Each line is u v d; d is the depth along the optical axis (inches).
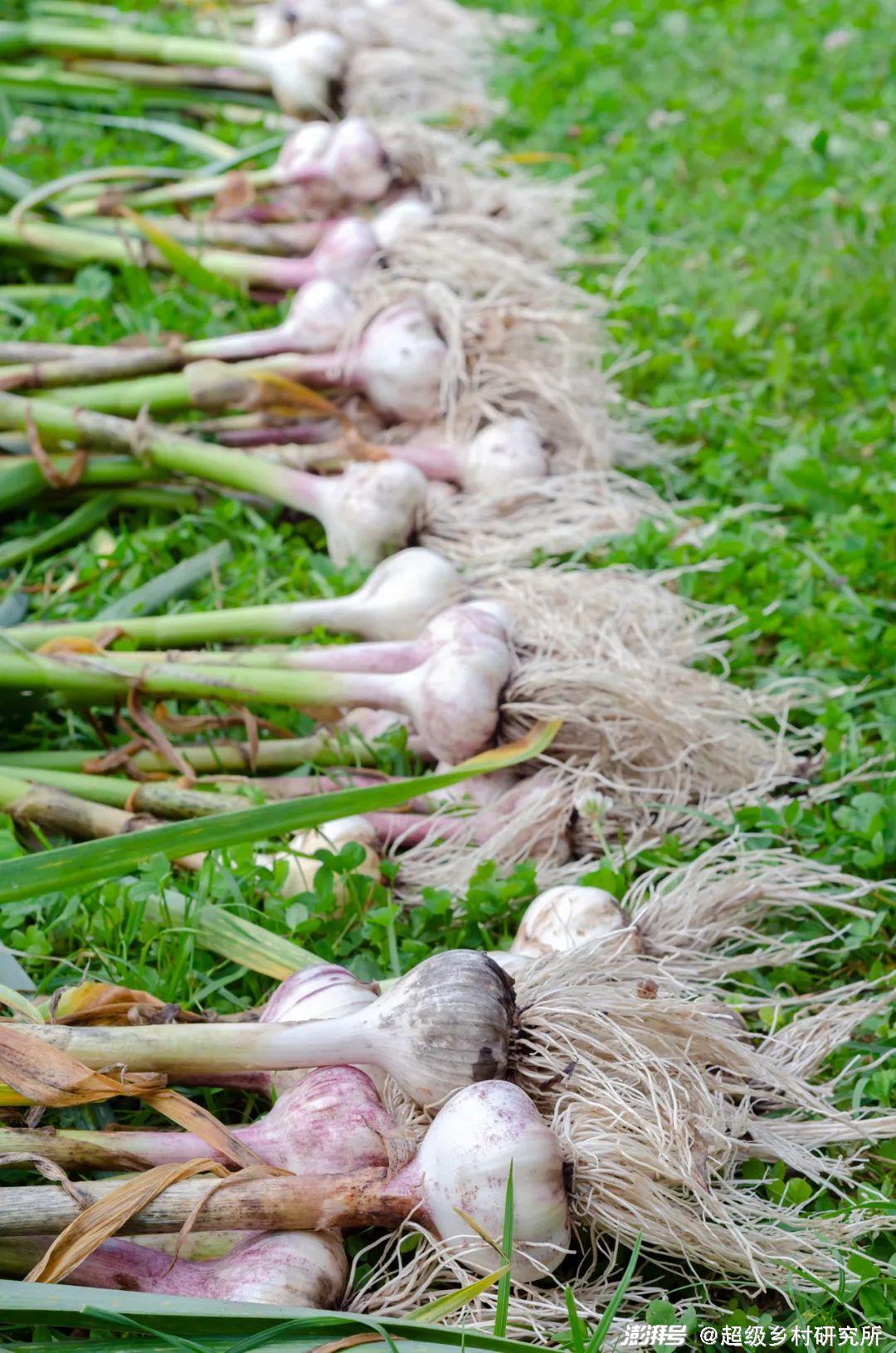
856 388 52.6
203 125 65.6
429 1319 31.3
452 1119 32.5
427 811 39.8
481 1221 32.2
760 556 45.5
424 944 37.4
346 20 60.8
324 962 35.8
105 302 52.4
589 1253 33.5
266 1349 30.9
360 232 49.2
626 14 82.0
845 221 59.4
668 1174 32.8
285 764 40.4
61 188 52.3
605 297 55.2
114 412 46.4
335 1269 32.4
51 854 33.7
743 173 63.3
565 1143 32.9
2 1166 32.6
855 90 73.0
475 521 45.1
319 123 55.4
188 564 44.8
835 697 42.4
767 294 55.6
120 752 39.8
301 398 46.2
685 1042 34.2
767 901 37.7
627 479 46.8
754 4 85.1
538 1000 33.9
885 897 38.4
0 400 44.8
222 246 53.3
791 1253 33.2
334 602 41.7
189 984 36.5
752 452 49.1
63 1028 33.1
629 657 40.1
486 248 49.1
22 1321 30.7
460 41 65.1
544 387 46.6
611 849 39.3
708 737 39.8
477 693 39.1
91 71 61.9
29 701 40.1
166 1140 32.9
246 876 37.7
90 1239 31.6
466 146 55.2
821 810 40.6
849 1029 35.6
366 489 44.1
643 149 66.0
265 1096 34.7
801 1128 34.5
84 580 44.5
